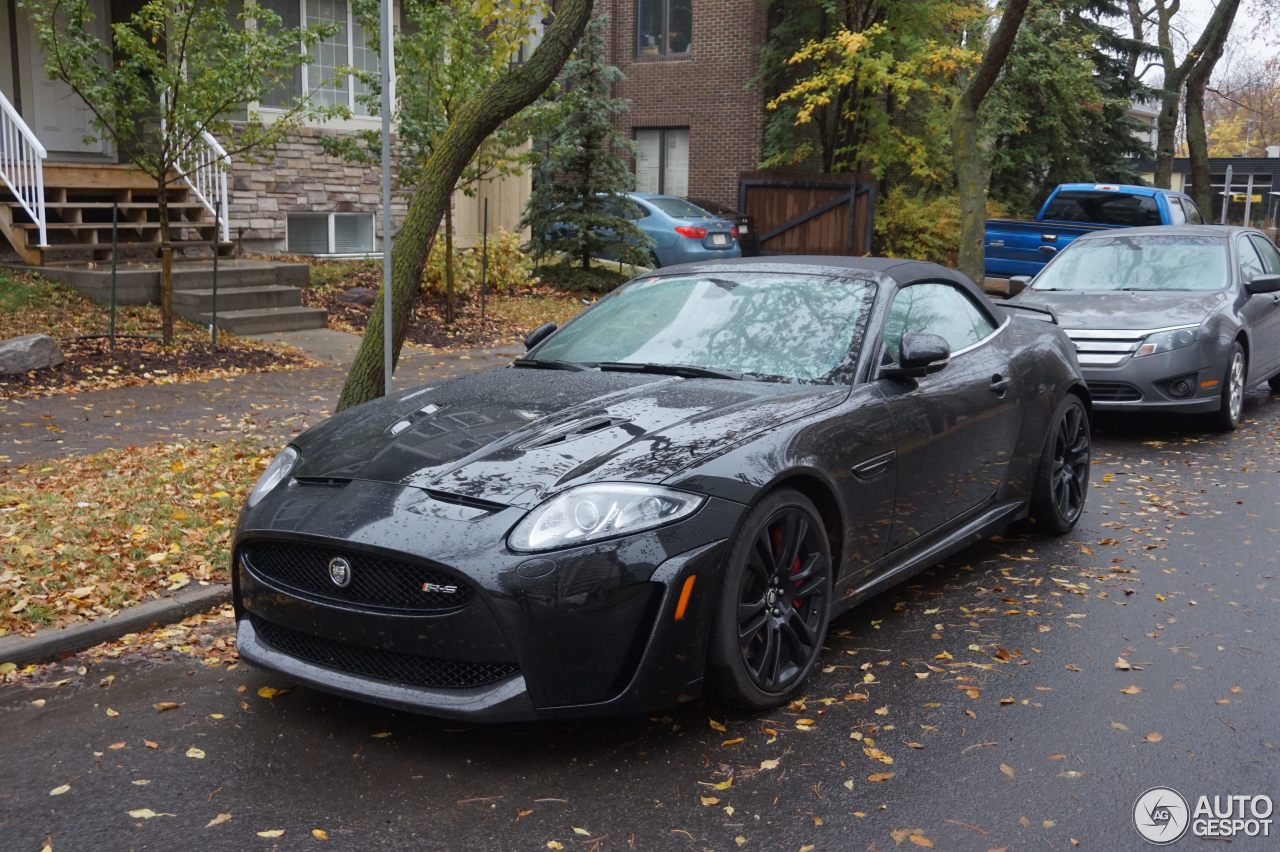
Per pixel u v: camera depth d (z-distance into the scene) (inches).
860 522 172.4
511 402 170.6
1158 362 345.4
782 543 155.6
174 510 233.5
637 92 1068.5
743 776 137.0
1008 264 707.4
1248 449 340.5
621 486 140.5
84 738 147.2
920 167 883.4
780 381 179.8
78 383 364.8
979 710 156.7
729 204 1031.6
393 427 164.9
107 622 179.9
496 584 133.0
